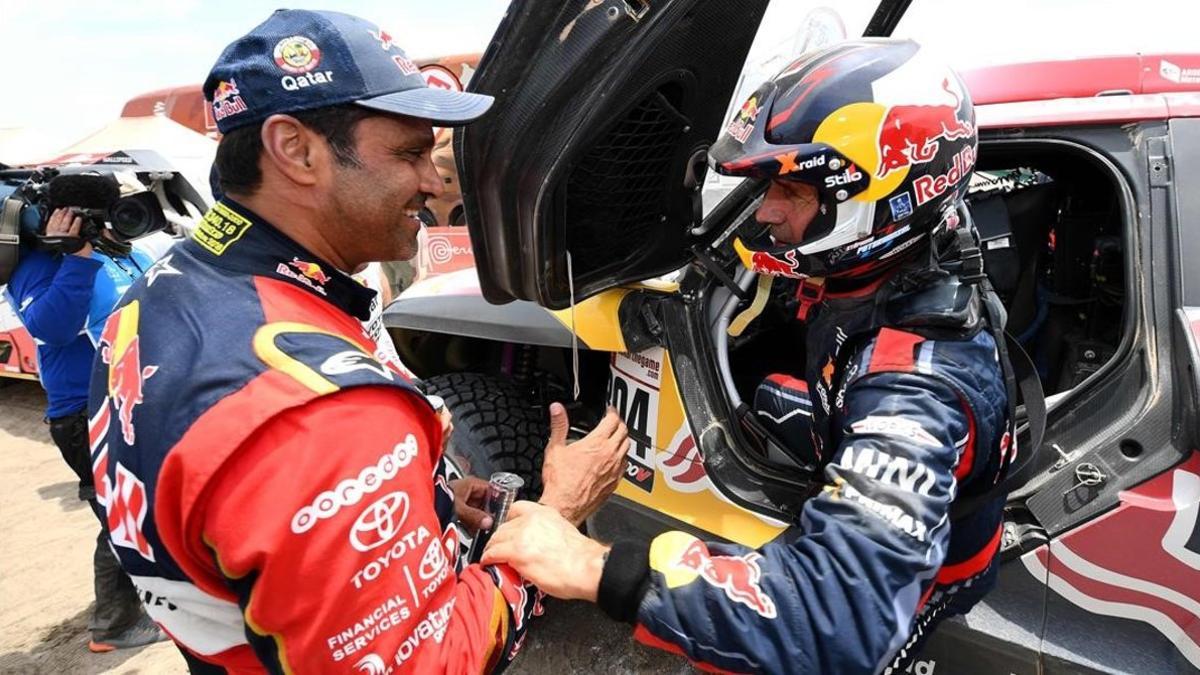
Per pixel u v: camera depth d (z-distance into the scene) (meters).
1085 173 1.75
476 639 0.81
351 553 0.67
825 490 0.86
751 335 1.97
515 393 2.04
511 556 0.92
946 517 0.82
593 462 1.16
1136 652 1.25
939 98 0.96
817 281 1.09
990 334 0.98
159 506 0.67
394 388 0.73
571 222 1.45
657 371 1.67
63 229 1.89
